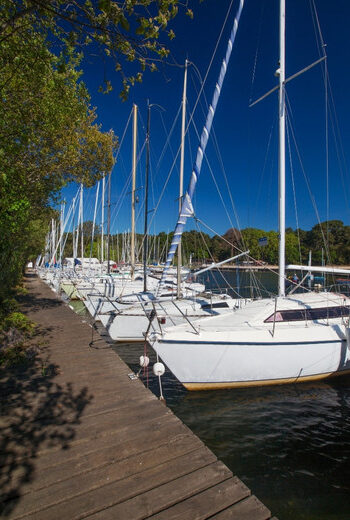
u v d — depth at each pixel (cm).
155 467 261
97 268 2431
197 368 634
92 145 1079
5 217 653
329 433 514
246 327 705
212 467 263
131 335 1041
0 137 453
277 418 560
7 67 478
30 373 485
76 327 841
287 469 425
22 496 226
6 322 738
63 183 1004
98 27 243
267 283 3334
